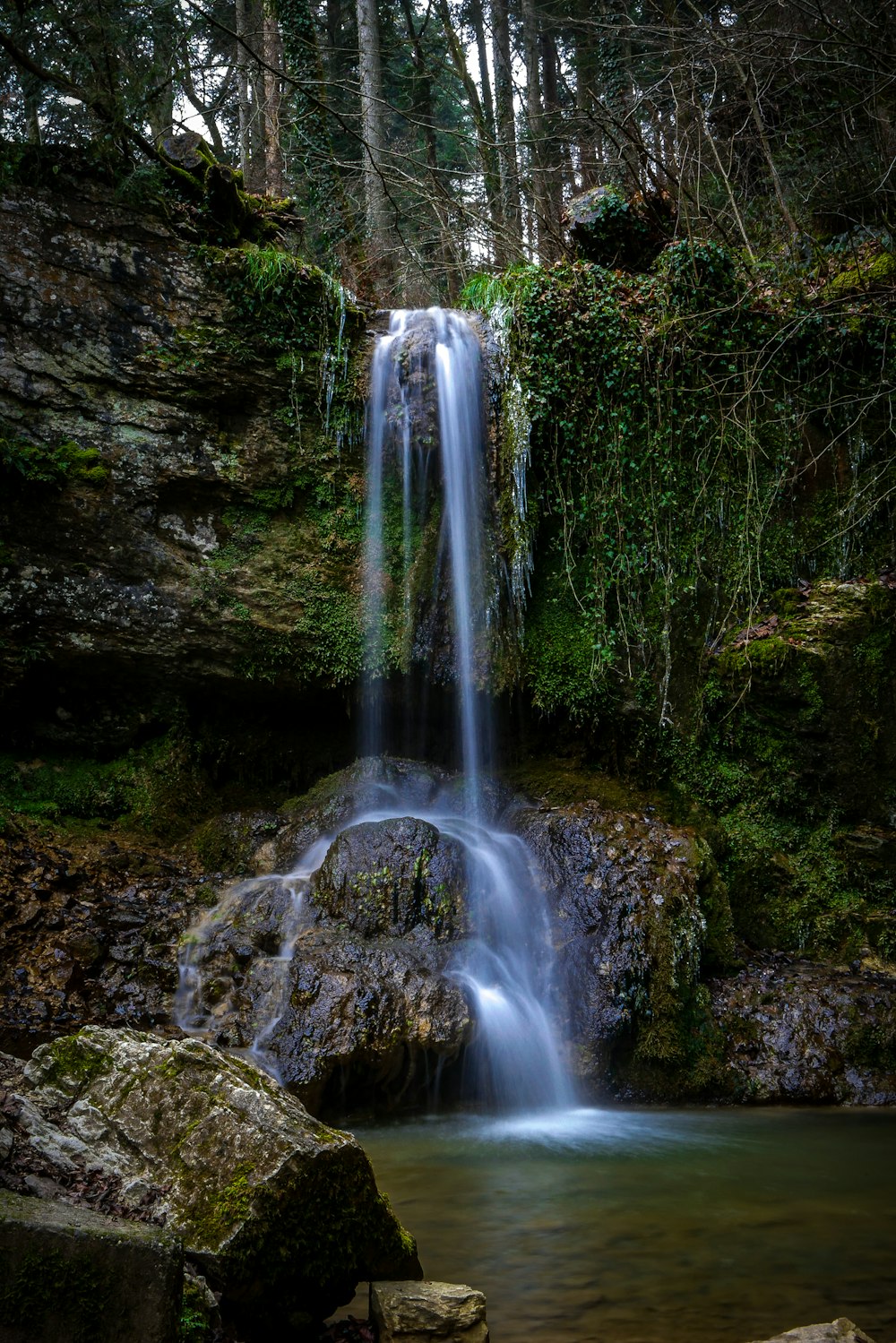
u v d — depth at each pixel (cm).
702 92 1303
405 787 884
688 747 902
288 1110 331
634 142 1080
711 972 786
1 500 823
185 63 928
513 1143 578
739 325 944
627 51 1462
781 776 881
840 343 948
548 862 781
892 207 1099
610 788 896
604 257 1040
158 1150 315
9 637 830
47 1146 307
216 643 884
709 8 1493
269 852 835
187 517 885
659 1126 624
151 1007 652
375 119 1582
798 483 954
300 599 902
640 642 915
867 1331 328
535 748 945
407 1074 637
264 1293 301
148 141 875
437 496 923
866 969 808
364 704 942
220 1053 351
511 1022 682
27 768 861
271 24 1441
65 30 822
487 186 1512
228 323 888
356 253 1325
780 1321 336
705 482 923
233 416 898
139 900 753
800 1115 662
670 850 791
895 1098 698
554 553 933
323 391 912
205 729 931
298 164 1345
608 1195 472
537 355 919
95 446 846
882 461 941
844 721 866
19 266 821
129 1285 236
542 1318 337
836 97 1216
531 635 922
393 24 2011
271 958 677
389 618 919
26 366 823
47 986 644
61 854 782
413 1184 492
